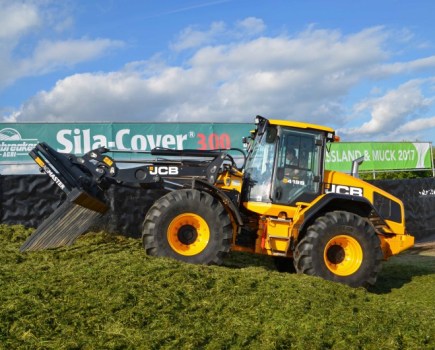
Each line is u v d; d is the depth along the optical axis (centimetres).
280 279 614
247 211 760
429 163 1472
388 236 798
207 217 688
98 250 699
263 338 455
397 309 571
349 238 716
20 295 482
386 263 963
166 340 432
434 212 1367
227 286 556
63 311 461
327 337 470
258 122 766
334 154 1359
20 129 1046
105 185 742
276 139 754
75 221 711
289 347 448
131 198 975
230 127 1166
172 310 488
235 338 452
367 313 536
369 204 746
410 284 773
